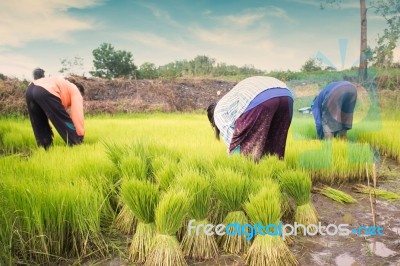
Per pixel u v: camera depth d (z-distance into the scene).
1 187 3.35
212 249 3.25
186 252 3.22
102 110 14.05
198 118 12.80
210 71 25.83
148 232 3.21
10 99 12.69
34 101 5.82
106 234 3.62
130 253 3.23
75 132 6.03
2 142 6.93
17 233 3.12
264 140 4.17
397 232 3.64
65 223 3.30
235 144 4.27
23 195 3.19
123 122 9.92
